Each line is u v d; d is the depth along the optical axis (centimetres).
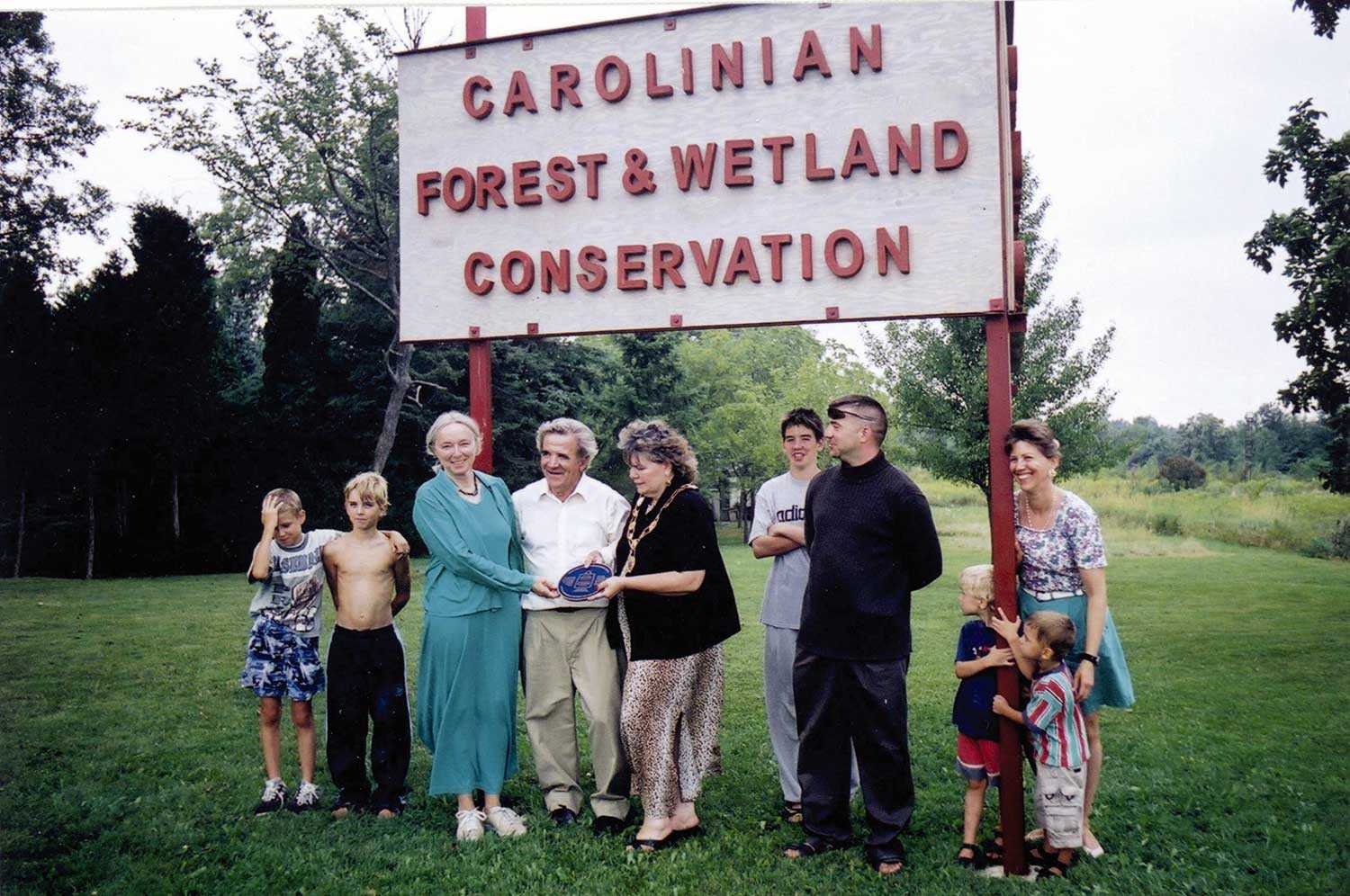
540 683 455
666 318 459
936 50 430
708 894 366
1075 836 379
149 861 402
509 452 3272
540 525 462
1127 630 1125
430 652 450
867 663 397
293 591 475
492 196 483
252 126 2722
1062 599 394
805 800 412
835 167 439
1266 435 3312
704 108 457
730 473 3647
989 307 421
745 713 692
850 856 402
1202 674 849
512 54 484
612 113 470
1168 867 390
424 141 494
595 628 449
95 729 648
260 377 3300
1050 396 1762
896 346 1814
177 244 2625
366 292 2861
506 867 392
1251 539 2369
